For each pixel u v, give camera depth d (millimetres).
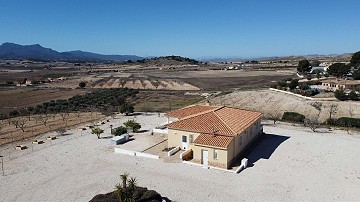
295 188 29266
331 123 54125
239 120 42031
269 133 49375
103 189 29250
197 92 109938
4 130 53625
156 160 37094
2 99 101938
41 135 49344
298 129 51875
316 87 96312
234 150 36625
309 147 41688
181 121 41688
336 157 37625
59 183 30656
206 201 26938
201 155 35906
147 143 44250
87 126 55375
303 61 147500
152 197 25609
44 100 98938
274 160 36938
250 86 115188
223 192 28562
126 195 24781
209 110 44031
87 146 43000
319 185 29875
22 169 34375
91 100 91438
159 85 135500
